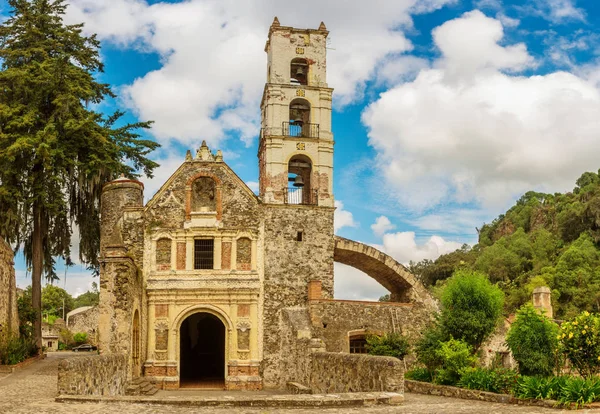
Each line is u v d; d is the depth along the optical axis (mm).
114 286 30391
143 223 37000
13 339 33469
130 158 42781
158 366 35500
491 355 36188
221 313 36375
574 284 70562
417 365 35156
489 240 112000
